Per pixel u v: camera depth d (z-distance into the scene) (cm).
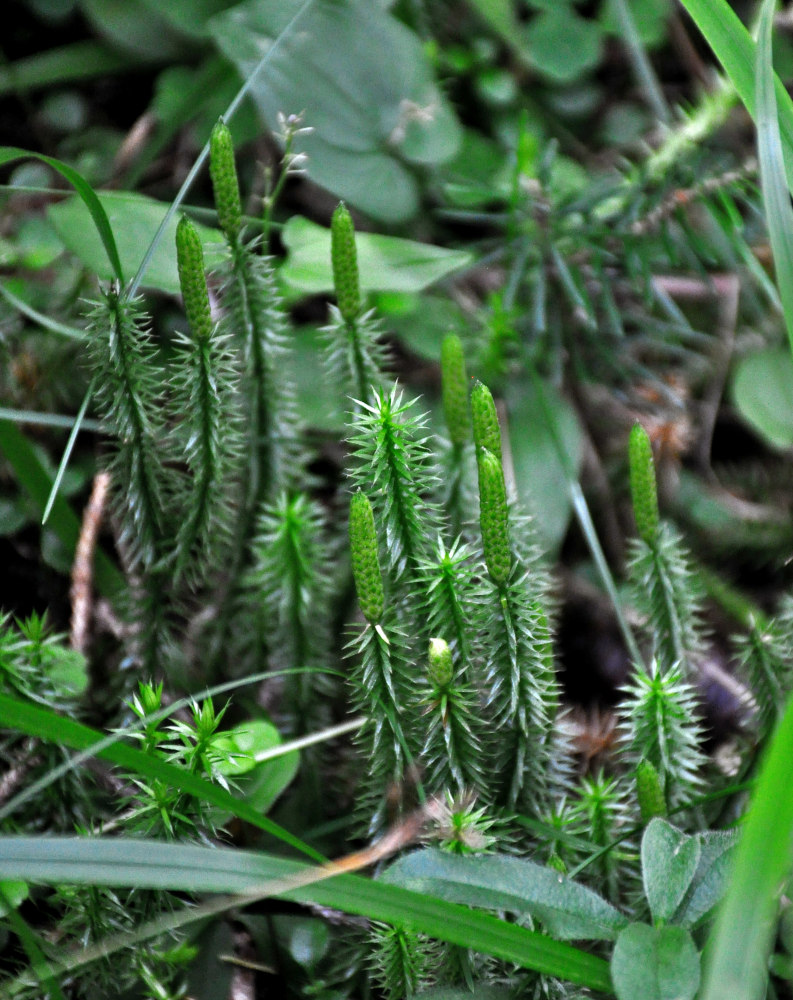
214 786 88
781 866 84
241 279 94
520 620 90
